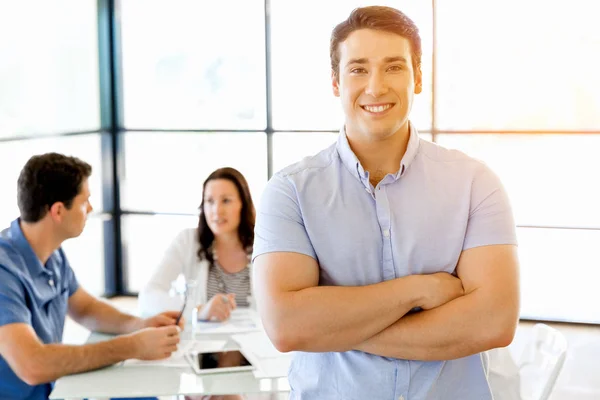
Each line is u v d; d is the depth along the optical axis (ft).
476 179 5.39
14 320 8.09
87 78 17.69
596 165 16.14
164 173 18.33
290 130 17.46
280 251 5.38
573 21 15.93
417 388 5.27
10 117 15.37
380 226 5.34
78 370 7.99
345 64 5.17
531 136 16.38
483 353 5.67
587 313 16.30
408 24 5.15
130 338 8.30
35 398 8.46
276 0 17.16
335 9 16.90
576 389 13.21
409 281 5.21
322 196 5.40
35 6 16.01
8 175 15.30
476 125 16.60
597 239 16.19
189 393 7.45
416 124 16.79
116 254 18.72
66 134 16.81
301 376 5.53
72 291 9.77
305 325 5.23
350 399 5.33
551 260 16.42
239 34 17.54
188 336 8.85
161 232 18.51
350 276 5.36
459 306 5.19
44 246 8.73
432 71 16.57
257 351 8.59
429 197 5.34
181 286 9.18
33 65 16.01
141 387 7.59
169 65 18.06
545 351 8.20
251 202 11.00
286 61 17.28
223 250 11.05
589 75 15.96
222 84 17.80
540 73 16.17
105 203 18.34
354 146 5.41
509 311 5.20
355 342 5.22
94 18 17.79
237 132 17.76
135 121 18.39
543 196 16.42
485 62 16.38
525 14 16.10
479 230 5.31
